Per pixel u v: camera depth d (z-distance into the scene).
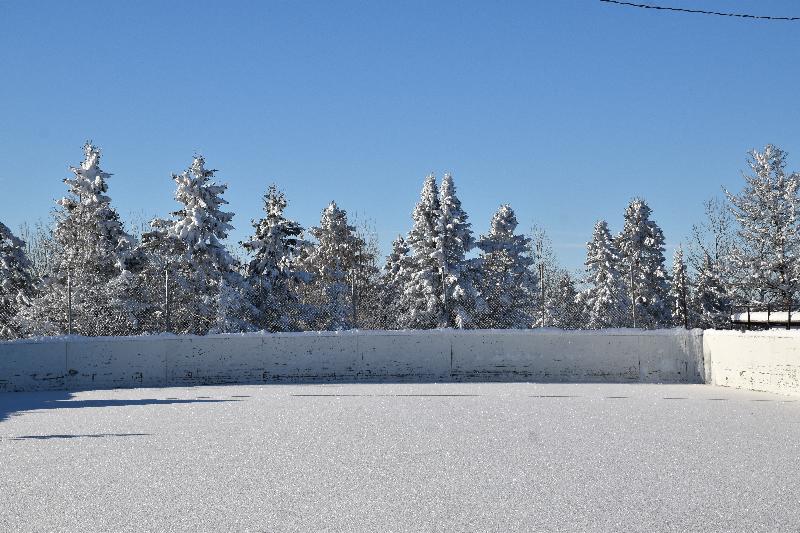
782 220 49.91
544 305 71.56
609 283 64.31
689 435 11.23
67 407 16.16
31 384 21.41
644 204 63.59
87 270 43.84
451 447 10.19
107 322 41.56
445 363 22.83
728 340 20.56
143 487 7.81
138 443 10.80
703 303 63.84
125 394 19.23
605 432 11.58
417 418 13.43
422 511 6.73
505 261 61.00
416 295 50.69
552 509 6.78
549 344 22.66
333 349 22.86
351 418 13.52
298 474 8.41
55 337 21.84
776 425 12.36
